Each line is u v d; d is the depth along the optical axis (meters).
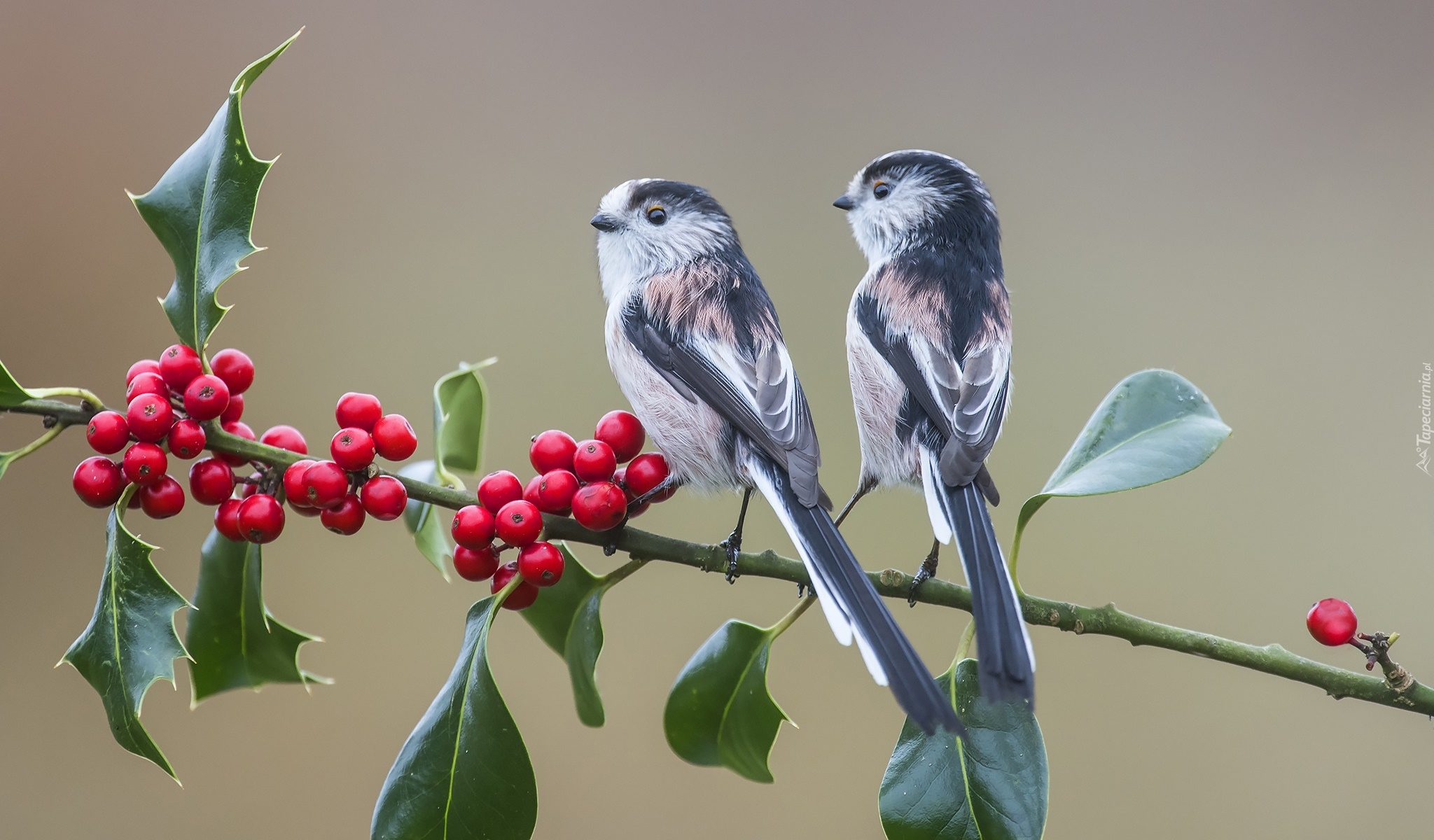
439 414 4.12
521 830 4.06
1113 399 4.11
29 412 4.07
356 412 4.09
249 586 4.11
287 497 4.08
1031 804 4.07
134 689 4.06
